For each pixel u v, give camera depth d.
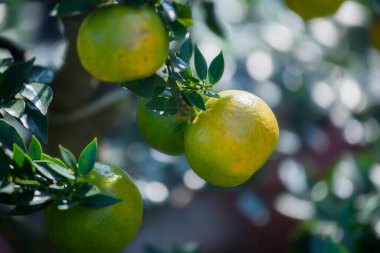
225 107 0.73
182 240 1.99
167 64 0.74
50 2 0.84
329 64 1.51
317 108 1.44
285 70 1.47
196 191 1.40
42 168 0.70
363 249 1.10
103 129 1.04
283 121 1.46
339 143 1.89
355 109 1.47
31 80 0.80
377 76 1.56
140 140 1.41
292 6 0.95
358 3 1.42
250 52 1.47
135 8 0.68
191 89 0.74
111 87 1.01
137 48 0.68
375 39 1.08
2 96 0.74
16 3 0.85
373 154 1.36
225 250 2.07
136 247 1.86
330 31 1.49
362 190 1.23
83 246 0.72
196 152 0.73
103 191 0.72
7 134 0.71
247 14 1.53
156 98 0.74
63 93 0.94
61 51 0.89
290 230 2.02
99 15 0.68
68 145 1.00
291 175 1.29
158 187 1.25
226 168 0.73
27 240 1.02
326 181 1.28
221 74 0.75
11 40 0.85
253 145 0.73
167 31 0.70
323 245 1.09
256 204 1.38
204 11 1.05
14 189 0.70
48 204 0.71
